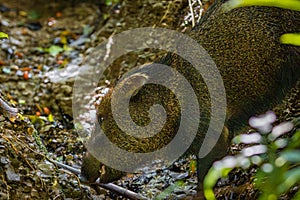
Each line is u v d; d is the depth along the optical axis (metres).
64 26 12.66
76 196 7.12
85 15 12.81
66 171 7.28
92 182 7.39
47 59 11.55
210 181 6.21
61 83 10.69
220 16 7.30
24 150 7.05
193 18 9.27
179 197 7.69
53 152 8.72
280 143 6.21
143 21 10.96
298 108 7.79
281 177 5.66
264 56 7.08
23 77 10.94
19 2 13.35
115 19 11.70
